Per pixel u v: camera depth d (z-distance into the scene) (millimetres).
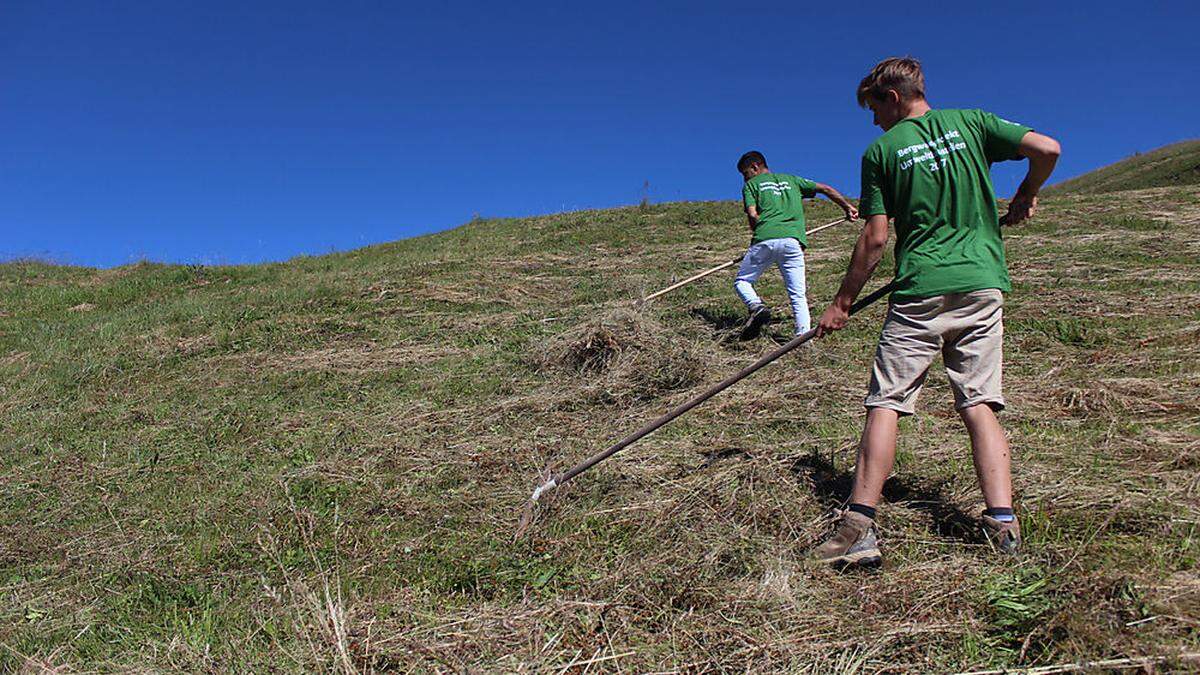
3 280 12844
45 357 7883
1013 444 3814
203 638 3041
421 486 4328
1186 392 4250
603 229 12586
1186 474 3285
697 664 2502
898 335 3080
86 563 3883
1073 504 3113
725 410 4879
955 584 2717
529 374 6117
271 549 3719
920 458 3770
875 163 3172
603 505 3762
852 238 10594
